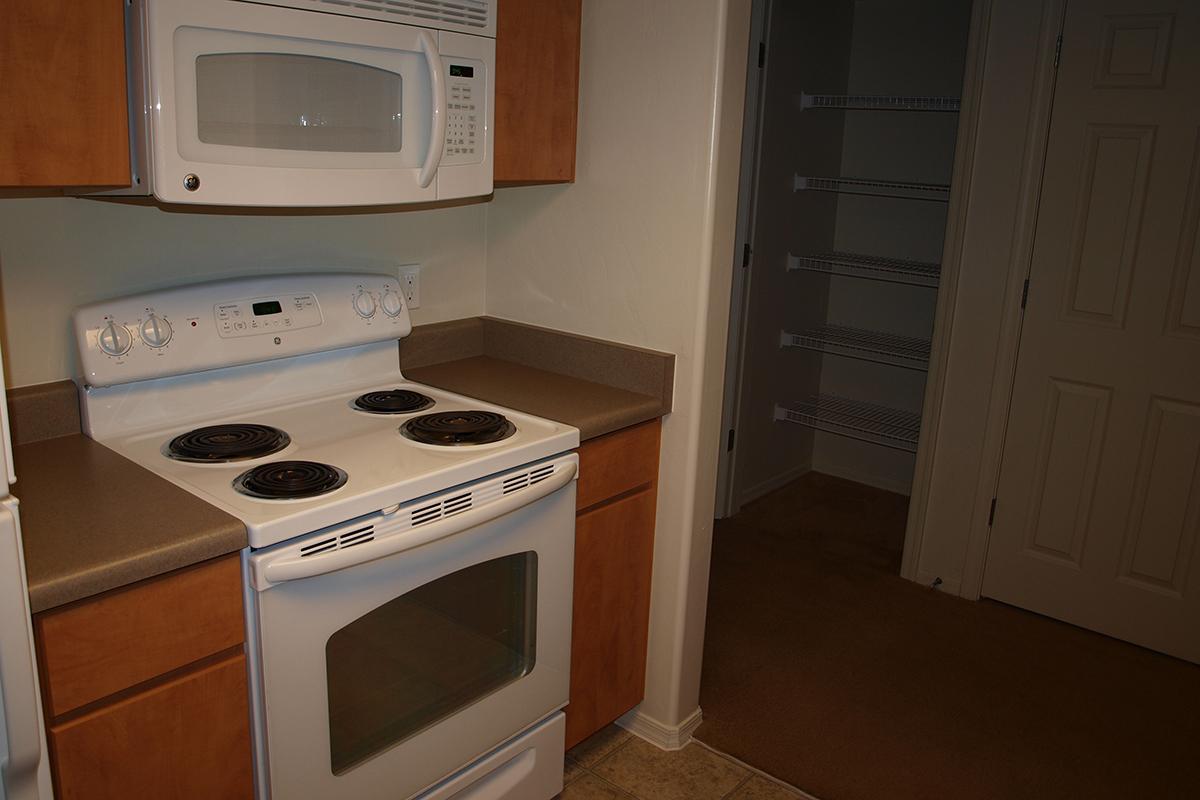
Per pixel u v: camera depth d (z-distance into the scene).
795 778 2.26
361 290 2.07
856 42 3.92
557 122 2.13
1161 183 2.63
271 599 1.41
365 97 1.73
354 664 1.57
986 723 2.50
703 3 1.93
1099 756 2.38
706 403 2.14
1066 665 2.79
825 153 3.90
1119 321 2.76
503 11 1.93
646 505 2.20
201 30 1.46
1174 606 2.82
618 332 2.22
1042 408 2.94
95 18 1.38
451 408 2.02
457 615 1.75
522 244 2.38
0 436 1.00
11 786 1.06
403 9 1.74
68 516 1.39
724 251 2.07
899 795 2.21
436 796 1.81
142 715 1.33
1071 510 2.95
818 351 4.21
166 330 1.76
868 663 2.76
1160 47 2.58
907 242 3.92
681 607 2.25
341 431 1.84
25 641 1.02
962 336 3.02
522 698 1.93
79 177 1.42
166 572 1.31
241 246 1.95
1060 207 2.79
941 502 3.18
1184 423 2.71
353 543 1.51
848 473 4.30
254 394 1.95
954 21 3.67
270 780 1.49
